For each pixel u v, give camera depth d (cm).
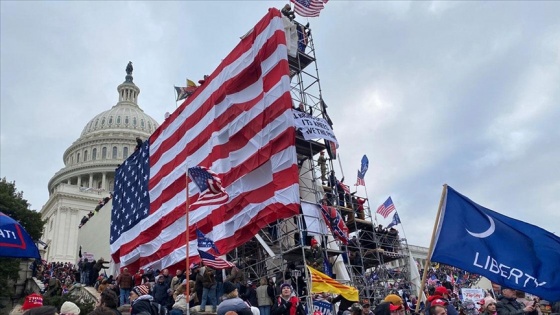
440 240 982
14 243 878
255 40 2459
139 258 3098
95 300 2762
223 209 2405
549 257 935
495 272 935
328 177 2689
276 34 2345
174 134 3081
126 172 3619
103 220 4769
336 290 1678
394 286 2762
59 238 8700
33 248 900
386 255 2811
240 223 2277
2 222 879
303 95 2550
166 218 2934
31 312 610
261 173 2259
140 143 3756
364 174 2925
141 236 3123
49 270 4594
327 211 2234
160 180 3108
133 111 12250
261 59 2394
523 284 920
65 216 8925
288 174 2114
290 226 2473
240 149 2388
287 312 1461
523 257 938
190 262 2581
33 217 4109
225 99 2588
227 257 2584
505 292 1073
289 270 2134
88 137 11344
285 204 2089
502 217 980
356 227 2586
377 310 1063
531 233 958
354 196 2822
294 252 2227
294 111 2262
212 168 2522
